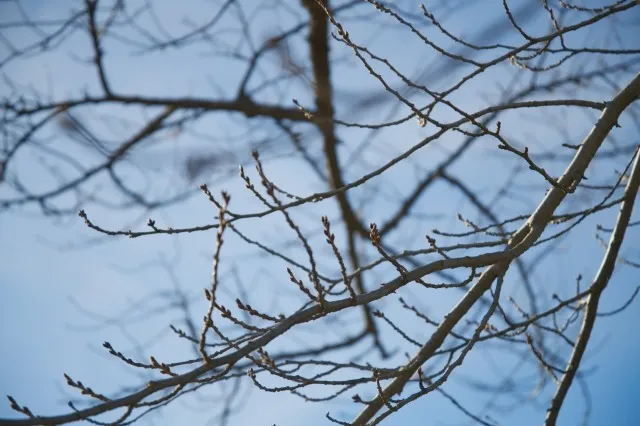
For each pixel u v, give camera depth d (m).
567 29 5.86
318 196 5.02
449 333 5.80
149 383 3.93
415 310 6.08
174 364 4.36
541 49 5.96
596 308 6.50
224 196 3.82
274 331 4.19
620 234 6.45
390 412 4.67
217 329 4.37
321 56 10.91
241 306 4.34
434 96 5.30
